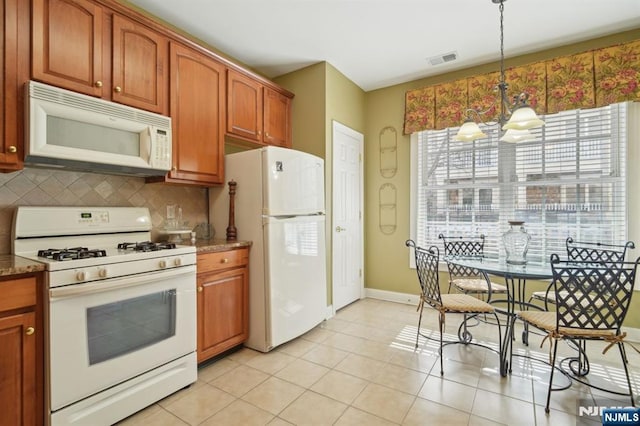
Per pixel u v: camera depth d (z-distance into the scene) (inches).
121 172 84.4
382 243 155.5
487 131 129.9
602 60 105.5
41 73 64.2
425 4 92.9
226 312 91.5
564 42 113.4
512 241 90.4
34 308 55.3
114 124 73.4
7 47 60.4
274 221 96.3
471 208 133.5
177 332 75.3
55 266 56.0
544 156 118.8
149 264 69.5
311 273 110.7
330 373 84.4
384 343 103.9
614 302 68.9
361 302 150.3
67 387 57.1
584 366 85.4
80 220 78.1
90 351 60.1
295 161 104.7
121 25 77.4
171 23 101.3
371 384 78.9
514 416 66.2
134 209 89.3
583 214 112.1
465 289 107.7
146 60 82.5
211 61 100.3
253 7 93.8
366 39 111.9
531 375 83.1
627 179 104.5
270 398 73.1
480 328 117.9
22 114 62.1
